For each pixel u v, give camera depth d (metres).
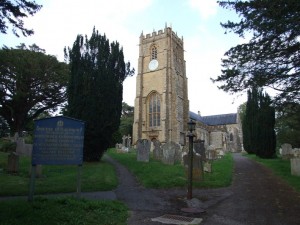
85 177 14.24
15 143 24.52
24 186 11.21
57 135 8.76
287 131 41.34
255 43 12.41
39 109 45.41
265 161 24.61
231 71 13.38
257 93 29.78
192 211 8.89
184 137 51.16
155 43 53.06
